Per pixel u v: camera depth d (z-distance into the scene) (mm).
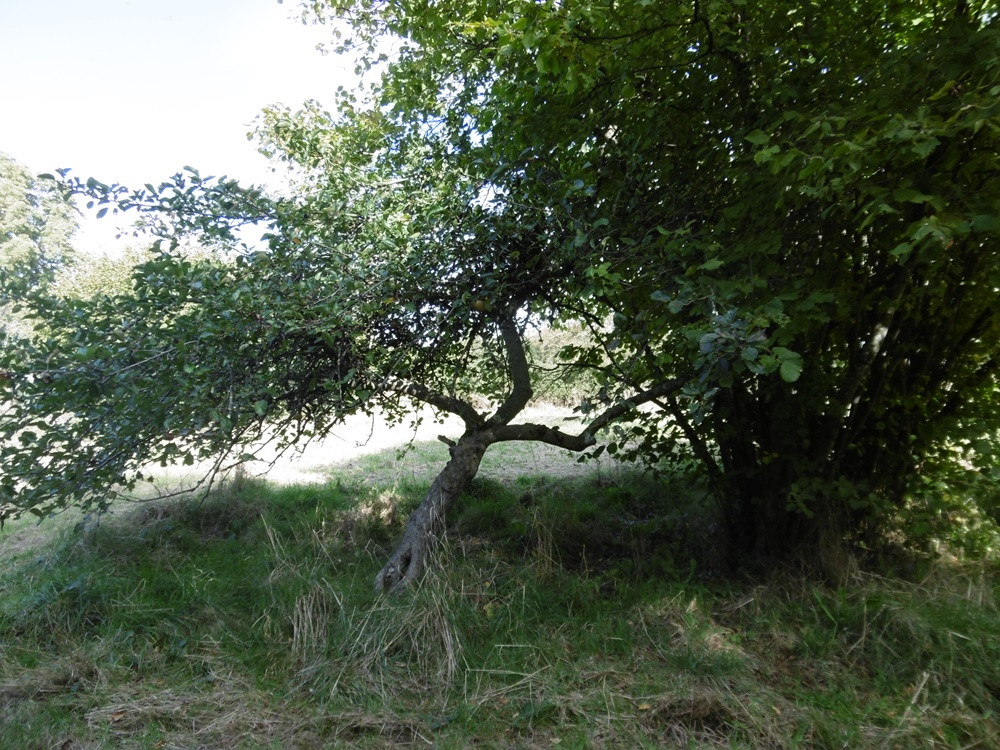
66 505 3734
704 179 4441
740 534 4840
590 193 4234
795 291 3490
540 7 3707
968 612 3578
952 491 4496
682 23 4023
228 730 3102
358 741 3027
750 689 3205
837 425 4305
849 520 4570
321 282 3951
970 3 3582
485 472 7848
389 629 3736
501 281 4602
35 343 3508
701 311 3416
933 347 4457
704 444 4973
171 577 4660
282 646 3773
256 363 3812
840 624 3715
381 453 9984
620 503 6152
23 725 3109
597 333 5027
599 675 3389
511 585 4270
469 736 3016
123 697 3373
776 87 3848
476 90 5574
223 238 3988
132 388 3309
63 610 4168
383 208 4758
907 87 3297
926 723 2863
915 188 3164
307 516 6016
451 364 5250
